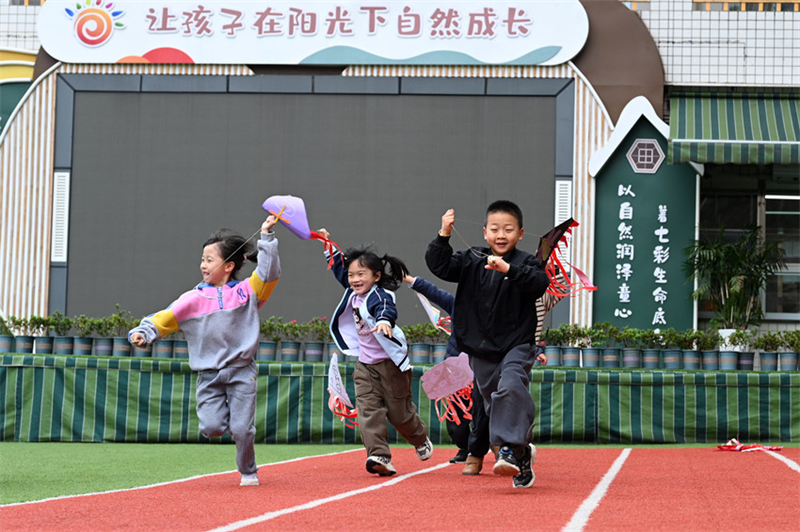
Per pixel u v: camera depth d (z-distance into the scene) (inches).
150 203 393.7
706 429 329.1
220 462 257.0
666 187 382.9
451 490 172.2
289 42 393.4
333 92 392.5
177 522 127.7
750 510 143.6
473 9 389.4
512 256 182.4
